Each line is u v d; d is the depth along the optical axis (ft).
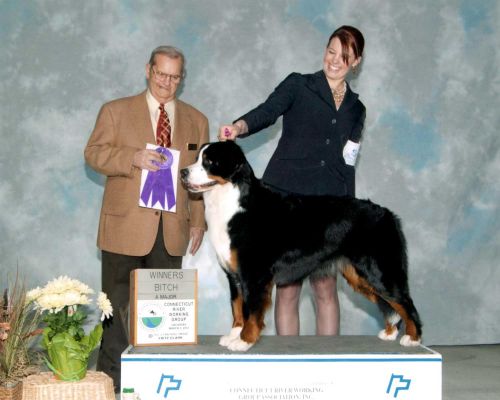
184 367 11.71
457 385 16.94
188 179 12.91
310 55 21.42
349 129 14.88
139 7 20.63
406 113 21.86
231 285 13.38
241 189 12.89
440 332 22.11
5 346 11.89
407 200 21.95
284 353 11.94
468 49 21.90
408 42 21.74
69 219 20.71
